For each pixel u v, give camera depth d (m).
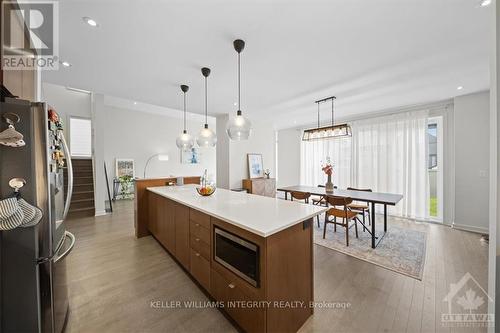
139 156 6.98
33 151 1.19
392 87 3.43
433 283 2.17
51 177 1.30
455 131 3.96
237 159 5.64
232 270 1.57
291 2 1.59
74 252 2.85
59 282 1.47
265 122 6.37
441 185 4.38
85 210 4.55
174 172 7.82
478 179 3.76
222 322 1.63
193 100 4.20
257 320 1.38
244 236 1.47
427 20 1.79
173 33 1.97
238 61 2.43
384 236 3.54
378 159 5.10
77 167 5.43
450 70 2.80
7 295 1.15
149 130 7.19
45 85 5.41
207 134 3.02
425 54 2.37
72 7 1.60
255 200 2.29
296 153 7.22
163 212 2.86
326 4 1.61
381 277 2.28
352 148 5.61
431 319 1.68
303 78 3.03
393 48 2.23
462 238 3.44
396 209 4.84
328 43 2.14
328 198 3.32
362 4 1.61
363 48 2.24
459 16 1.73
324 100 4.15
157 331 1.55
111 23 1.81
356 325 1.62
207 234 1.86
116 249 2.95
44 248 1.24
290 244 1.51
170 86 3.39
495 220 1.25
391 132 4.92
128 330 1.56
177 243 2.45
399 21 1.80
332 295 1.98
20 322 1.17
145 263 2.55
